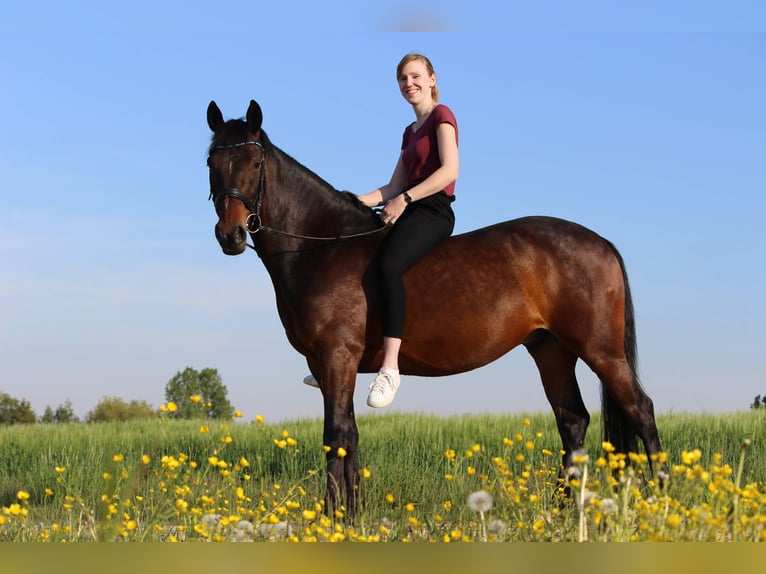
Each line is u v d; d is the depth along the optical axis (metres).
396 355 5.12
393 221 5.22
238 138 5.09
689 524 3.17
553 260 5.39
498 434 11.54
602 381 5.44
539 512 3.68
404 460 8.31
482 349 5.33
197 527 3.51
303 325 5.21
